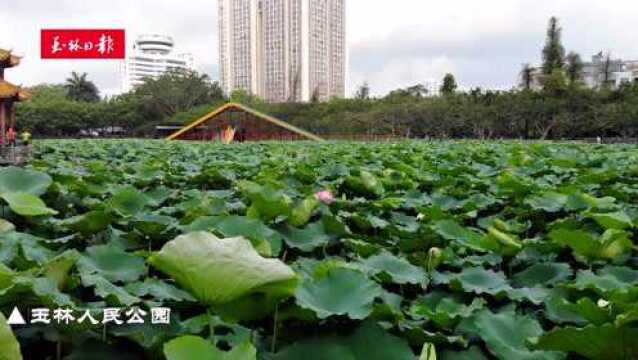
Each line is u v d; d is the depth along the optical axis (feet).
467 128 196.03
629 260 12.47
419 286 10.80
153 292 8.71
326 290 8.06
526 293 9.96
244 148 63.05
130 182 23.31
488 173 29.09
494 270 12.88
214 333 8.10
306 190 20.88
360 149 48.62
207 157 42.01
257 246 10.08
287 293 7.04
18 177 15.42
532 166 31.40
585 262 12.50
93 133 282.15
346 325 7.66
